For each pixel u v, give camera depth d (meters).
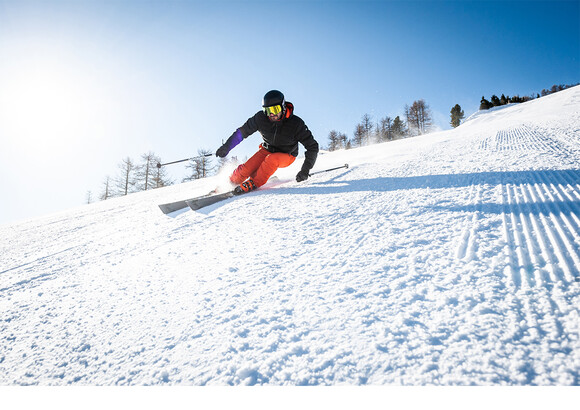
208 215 3.05
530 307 0.98
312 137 3.97
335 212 2.49
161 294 1.49
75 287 1.79
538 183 2.57
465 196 2.43
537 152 4.25
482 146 5.60
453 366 0.80
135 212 4.93
